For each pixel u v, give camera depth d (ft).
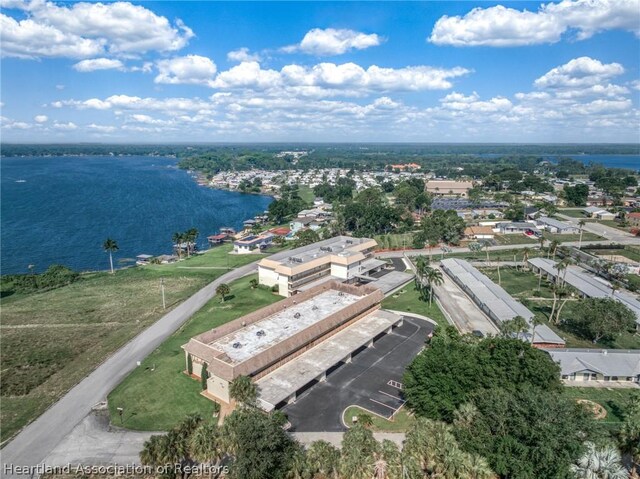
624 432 208.03
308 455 193.67
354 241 573.74
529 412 203.92
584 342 352.69
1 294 499.92
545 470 182.91
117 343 356.79
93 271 604.08
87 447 231.71
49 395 282.15
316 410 261.44
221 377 262.88
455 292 477.36
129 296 478.18
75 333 381.81
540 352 264.93
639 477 204.23
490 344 273.75
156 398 274.16
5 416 260.01
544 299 449.48
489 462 192.03
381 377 299.79
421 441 196.75
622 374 293.23
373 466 188.14
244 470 183.32
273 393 260.01
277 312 354.95
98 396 279.69
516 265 570.46
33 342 364.17
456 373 245.86
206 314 415.85
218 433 197.67
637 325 375.66
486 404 213.05
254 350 290.56
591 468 180.14
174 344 351.67
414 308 428.56
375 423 248.93
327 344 323.78
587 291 448.65
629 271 531.50
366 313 382.01
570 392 282.77
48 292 502.38
